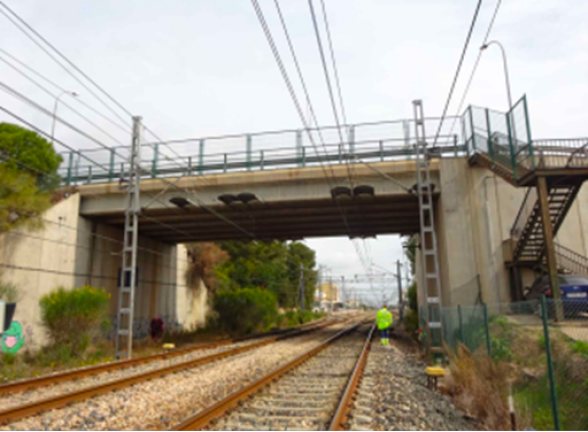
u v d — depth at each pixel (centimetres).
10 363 1819
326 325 5144
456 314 1738
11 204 2094
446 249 2303
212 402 962
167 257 3844
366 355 1912
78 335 2006
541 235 2100
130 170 2158
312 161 2497
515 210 2288
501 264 2241
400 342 2798
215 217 2898
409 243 4847
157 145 2664
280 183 2528
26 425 812
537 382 1056
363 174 2433
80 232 2694
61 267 2498
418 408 913
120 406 956
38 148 2370
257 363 1672
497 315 1650
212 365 1641
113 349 2242
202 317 4541
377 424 793
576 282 1805
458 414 902
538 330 1322
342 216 2950
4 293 1945
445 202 2339
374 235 3681
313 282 9244
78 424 819
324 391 1077
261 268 6450
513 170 1873
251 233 3509
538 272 2169
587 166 1694
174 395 1073
